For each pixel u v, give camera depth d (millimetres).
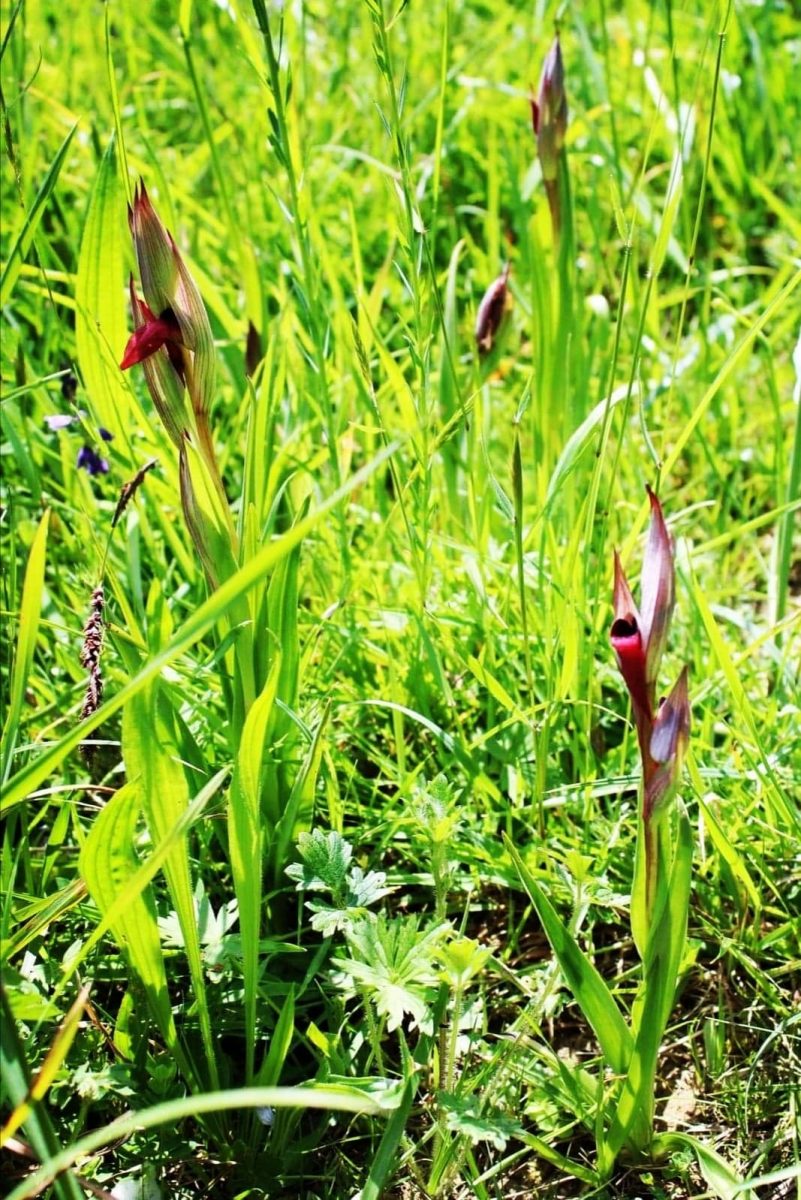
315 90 1485
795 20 1636
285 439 1008
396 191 880
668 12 898
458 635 969
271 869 853
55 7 1579
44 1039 802
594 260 1217
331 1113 797
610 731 969
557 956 765
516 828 915
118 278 877
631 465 1079
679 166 864
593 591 963
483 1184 794
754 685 959
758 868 865
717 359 1148
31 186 1147
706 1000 858
